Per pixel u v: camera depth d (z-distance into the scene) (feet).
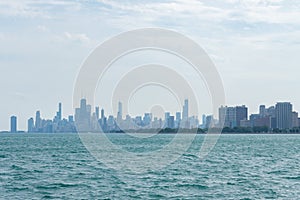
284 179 166.71
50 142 515.91
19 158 265.75
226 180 163.02
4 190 144.36
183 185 150.61
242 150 346.95
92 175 175.01
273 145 442.09
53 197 131.75
